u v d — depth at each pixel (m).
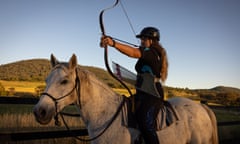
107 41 3.04
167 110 3.85
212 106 9.24
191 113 4.09
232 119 10.62
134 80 3.60
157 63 3.57
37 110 2.99
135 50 3.29
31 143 5.68
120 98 3.61
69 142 6.29
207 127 4.18
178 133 3.76
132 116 3.45
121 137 3.34
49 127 6.46
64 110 8.66
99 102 3.47
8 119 5.96
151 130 3.41
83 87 3.37
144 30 3.70
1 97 4.57
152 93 3.53
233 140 9.38
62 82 3.16
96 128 3.41
